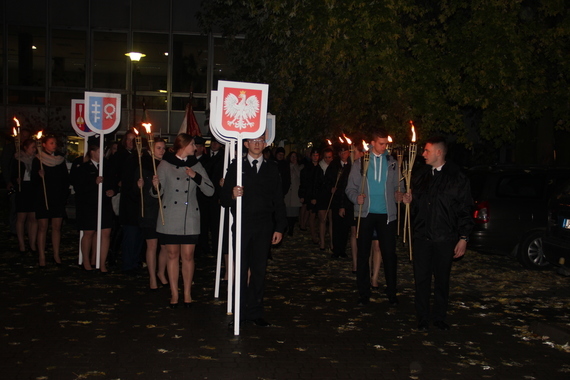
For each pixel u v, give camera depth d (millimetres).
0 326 7031
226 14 21266
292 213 15875
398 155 8508
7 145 13305
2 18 30328
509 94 15289
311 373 5727
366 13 14375
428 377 5707
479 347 6652
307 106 17656
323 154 13750
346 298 8922
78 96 30953
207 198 12312
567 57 15312
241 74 20516
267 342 6664
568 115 15867
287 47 15781
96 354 6117
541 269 11461
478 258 12805
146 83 31156
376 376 5695
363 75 15406
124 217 10047
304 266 11648
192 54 31125
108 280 9773
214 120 8266
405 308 8359
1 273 10164
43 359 5938
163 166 8016
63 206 10859
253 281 7320
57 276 10008
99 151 10312
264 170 7332
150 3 30750
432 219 7246
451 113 15844
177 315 7719
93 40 30766
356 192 8477
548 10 15164
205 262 11789
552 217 9805
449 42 15852
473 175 12250
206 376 5578
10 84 30609
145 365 5832
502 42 14781
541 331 7164
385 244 8469
